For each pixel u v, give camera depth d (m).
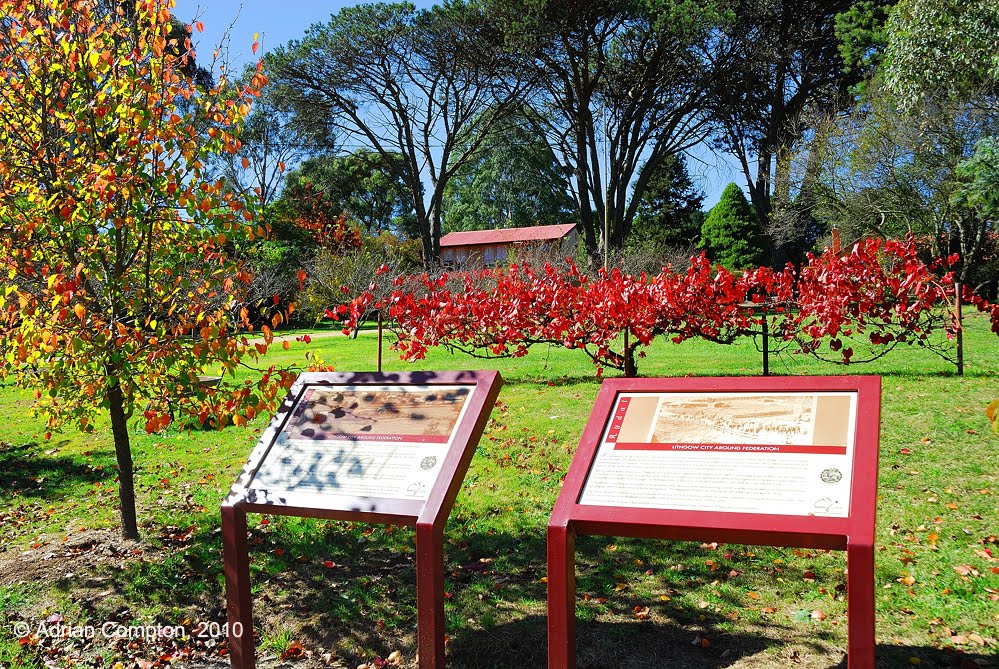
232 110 4.72
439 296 10.12
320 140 31.39
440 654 2.93
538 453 6.87
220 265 4.91
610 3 23.59
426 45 28.05
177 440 8.15
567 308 9.31
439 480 3.00
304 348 16.48
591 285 9.30
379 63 28.80
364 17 27.36
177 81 4.62
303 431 3.46
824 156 21.77
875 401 2.68
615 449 2.94
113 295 4.67
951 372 8.88
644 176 28.42
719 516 2.57
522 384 10.17
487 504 5.74
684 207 42.38
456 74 28.97
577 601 4.11
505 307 9.64
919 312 8.49
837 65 27.72
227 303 4.80
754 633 3.64
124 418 5.15
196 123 4.79
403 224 55.53
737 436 2.80
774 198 28.45
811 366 10.14
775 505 2.54
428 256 31.70
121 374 4.59
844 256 8.77
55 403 5.15
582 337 9.27
